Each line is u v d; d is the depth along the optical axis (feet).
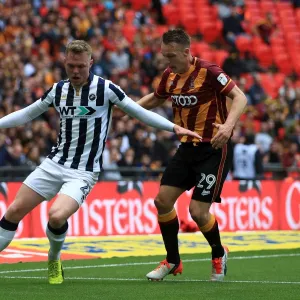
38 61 177.47
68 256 105.91
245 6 262.67
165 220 79.36
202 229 79.15
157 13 245.24
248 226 151.84
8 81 161.38
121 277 84.28
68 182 72.69
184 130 73.56
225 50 240.53
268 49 248.32
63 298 65.62
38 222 134.00
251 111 201.36
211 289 72.33
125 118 160.97
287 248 120.37
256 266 96.68
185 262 100.58
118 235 139.64
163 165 158.71
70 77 71.77
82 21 195.83
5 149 142.00
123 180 142.51
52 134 150.71
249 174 157.17
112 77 185.06
